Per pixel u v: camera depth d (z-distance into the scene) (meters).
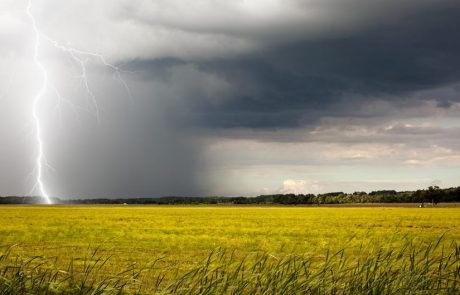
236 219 69.12
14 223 56.94
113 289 5.52
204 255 25.19
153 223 58.41
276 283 5.50
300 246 29.33
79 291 5.51
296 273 5.62
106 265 19.55
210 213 92.25
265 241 33.62
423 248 6.24
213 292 5.41
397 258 5.89
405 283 5.70
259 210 110.88
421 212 91.62
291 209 117.94
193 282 5.55
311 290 5.54
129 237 37.78
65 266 18.84
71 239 35.41
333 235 39.81
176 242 33.56
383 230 44.22
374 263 5.96
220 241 34.41
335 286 5.69
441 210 102.88
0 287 5.32
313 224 56.38
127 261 21.31
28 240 34.34
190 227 51.16
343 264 5.91
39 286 5.38
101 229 47.28
